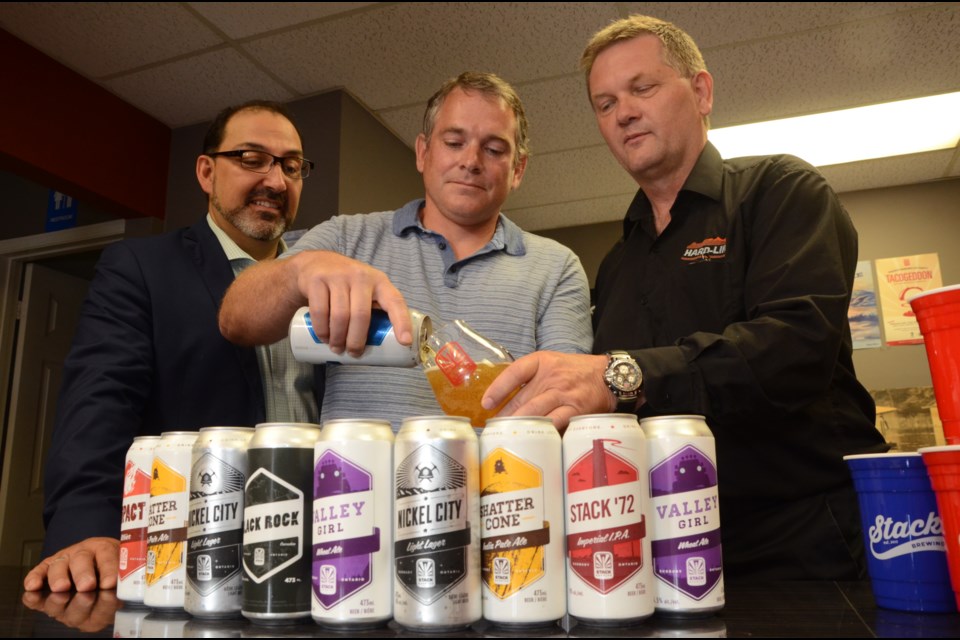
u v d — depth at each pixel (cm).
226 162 172
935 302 61
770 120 291
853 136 305
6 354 319
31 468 322
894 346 336
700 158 129
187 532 58
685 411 81
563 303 126
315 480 53
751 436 111
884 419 328
